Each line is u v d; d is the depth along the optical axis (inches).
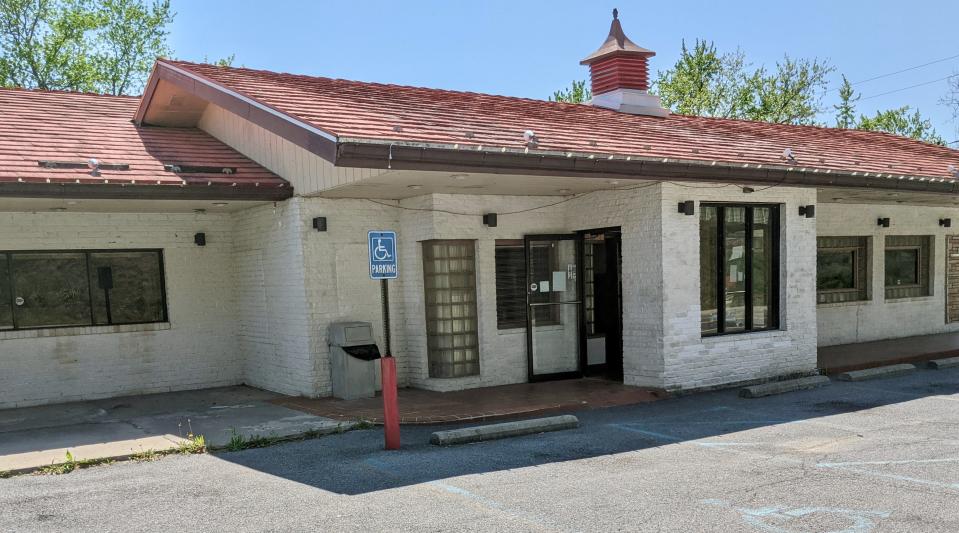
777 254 455.2
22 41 1096.8
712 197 418.9
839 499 221.5
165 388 439.2
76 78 1125.7
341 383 394.9
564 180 375.2
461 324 431.5
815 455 275.6
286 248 410.3
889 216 611.5
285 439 315.6
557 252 459.5
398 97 427.2
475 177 349.1
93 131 437.7
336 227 410.3
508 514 212.2
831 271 591.2
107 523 211.6
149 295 440.8
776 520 203.9
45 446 303.3
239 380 463.5
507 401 387.5
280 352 424.2
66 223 413.1
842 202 583.5
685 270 408.5
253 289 446.3
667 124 516.4
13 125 417.7
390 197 421.1
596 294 477.7
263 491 240.1
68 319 415.5
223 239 460.4
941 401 377.4
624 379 426.6
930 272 649.0
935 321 649.6
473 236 428.8
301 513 217.0
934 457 268.2
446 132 327.3
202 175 390.6
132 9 1167.6
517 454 284.4
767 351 442.6
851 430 317.1
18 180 330.3
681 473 253.4
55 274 412.8
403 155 296.7
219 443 305.0
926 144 678.5
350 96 399.5
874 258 605.6
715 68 1443.2
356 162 290.0
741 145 460.8
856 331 596.7
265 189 395.9
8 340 395.2
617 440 307.4
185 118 483.8
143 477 260.4
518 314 449.4
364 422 338.3
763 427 327.9
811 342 461.7
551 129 390.9
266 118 341.1
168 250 442.6
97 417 368.2
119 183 354.6
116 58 1180.5
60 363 408.8
